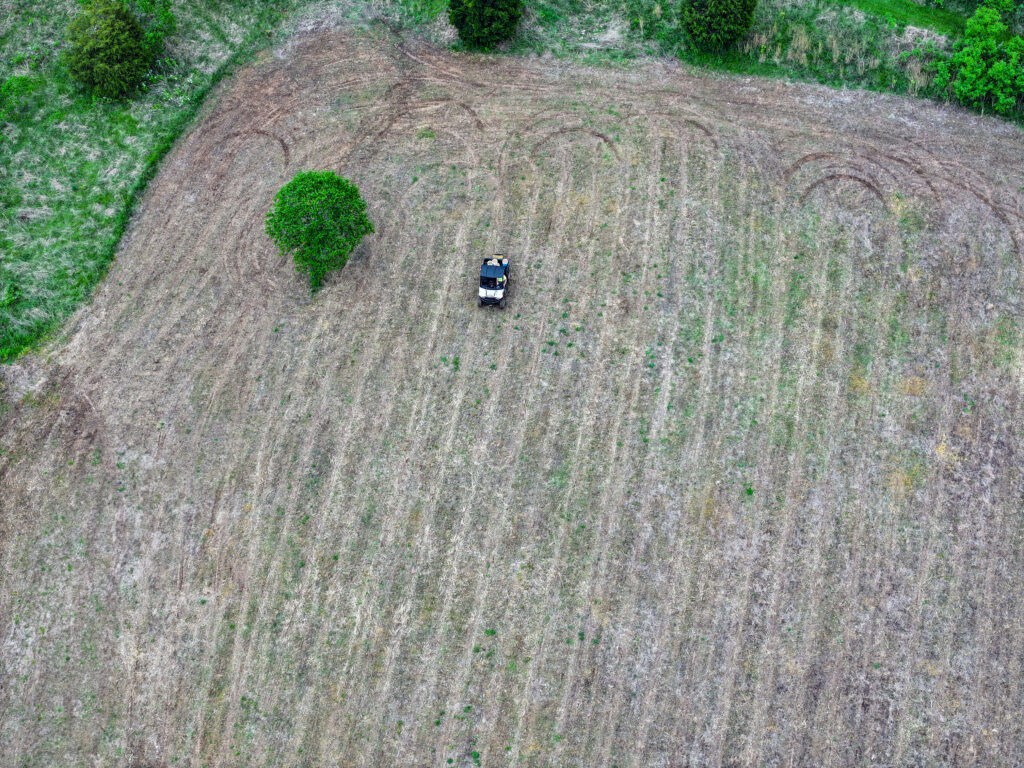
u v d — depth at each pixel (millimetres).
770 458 21266
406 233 25406
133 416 22562
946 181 25547
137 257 25406
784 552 20141
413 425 22156
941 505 20469
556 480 21234
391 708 18875
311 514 21031
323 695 18984
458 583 20094
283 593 20078
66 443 22203
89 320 24266
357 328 23766
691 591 19797
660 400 22172
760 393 22156
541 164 26656
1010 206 24891
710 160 26406
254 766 18328
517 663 19203
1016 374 22062
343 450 21875
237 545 20672
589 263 24500
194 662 19359
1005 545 19953
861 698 18656
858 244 24422
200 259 25297
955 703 18516
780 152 26531
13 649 19562
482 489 21203
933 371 22203
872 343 22719
